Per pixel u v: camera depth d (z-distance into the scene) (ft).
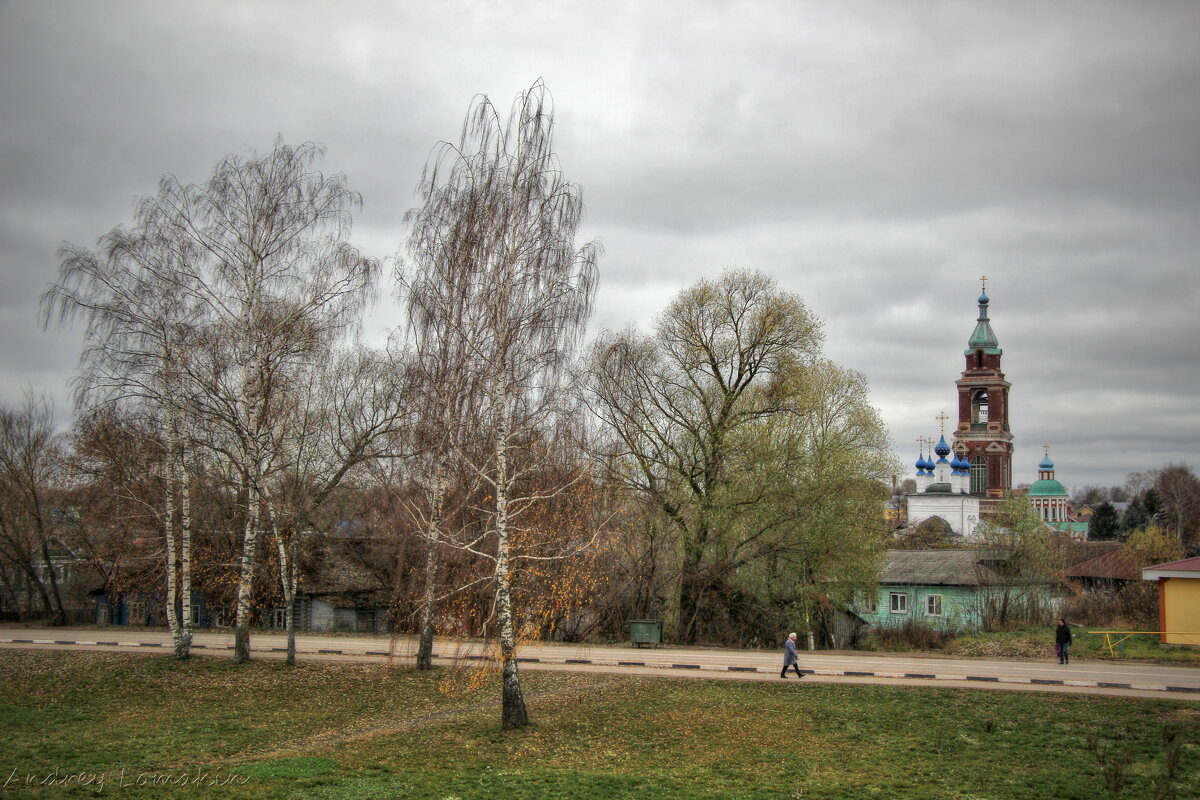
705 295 150.92
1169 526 391.86
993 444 426.51
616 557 147.43
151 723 81.76
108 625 173.17
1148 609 137.90
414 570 111.24
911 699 90.07
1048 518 558.56
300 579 160.04
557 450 92.58
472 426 78.13
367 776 62.85
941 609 194.70
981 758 69.67
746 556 149.48
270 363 102.78
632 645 139.74
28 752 69.62
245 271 102.12
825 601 146.51
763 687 97.81
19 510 180.34
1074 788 61.21
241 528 153.69
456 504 86.12
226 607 166.20
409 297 80.07
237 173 102.01
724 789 61.05
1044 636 130.00
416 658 114.83
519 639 86.07
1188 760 67.00
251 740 74.95
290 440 116.88
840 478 145.38
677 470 150.82
